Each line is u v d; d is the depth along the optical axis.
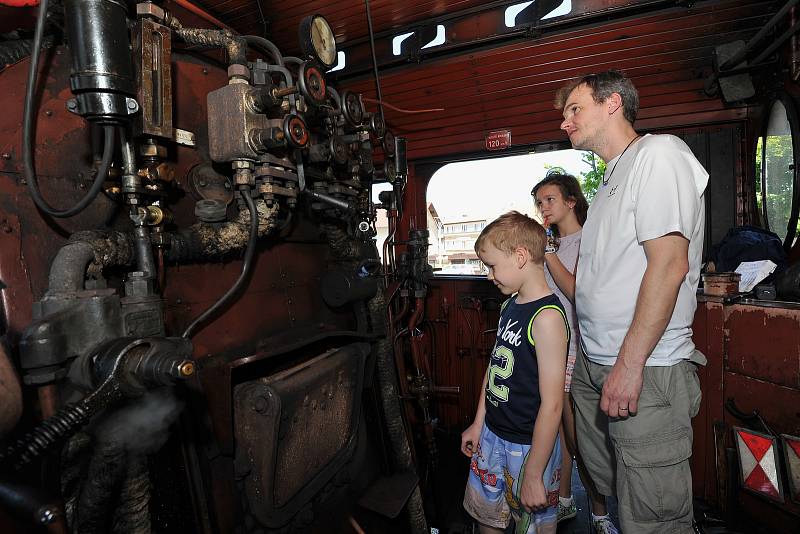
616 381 1.28
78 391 0.96
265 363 1.60
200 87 1.38
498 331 1.55
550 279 2.29
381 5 2.47
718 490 2.30
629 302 1.38
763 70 2.53
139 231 1.09
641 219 1.27
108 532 1.04
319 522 1.71
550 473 1.43
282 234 1.73
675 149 1.27
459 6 2.54
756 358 2.12
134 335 0.99
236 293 1.51
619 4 2.35
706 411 2.37
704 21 2.39
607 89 1.44
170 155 1.27
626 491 1.36
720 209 2.85
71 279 0.90
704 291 2.42
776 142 2.51
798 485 1.94
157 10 1.05
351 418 1.87
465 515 2.56
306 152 1.64
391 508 1.88
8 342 0.85
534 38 2.58
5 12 0.95
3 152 0.90
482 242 1.47
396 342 2.60
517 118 3.16
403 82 3.02
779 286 2.13
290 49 2.86
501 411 1.47
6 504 0.63
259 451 1.35
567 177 2.28
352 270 2.07
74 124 1.04
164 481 1.18
